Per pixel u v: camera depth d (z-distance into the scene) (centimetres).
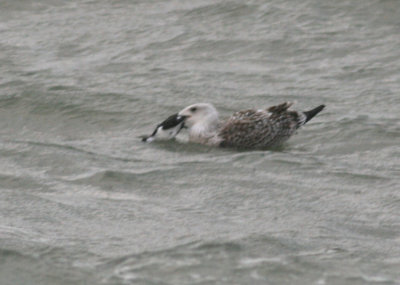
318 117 2062
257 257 1241
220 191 1539
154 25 2805
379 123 1994
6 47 2628
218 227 1353
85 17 2905
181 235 1316
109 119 2078
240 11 2875
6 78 2331
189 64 2495
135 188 1552
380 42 2609
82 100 2172
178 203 1477
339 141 1906
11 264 1220
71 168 1667
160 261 1224
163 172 1634
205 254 1246
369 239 1326
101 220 1382
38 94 2205
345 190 1557
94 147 1842
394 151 1828
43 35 2748
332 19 2788
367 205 1478
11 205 1441
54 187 1548
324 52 2552
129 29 2778
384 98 2202
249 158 1731
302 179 1611
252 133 1870
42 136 1966
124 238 1307
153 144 1883
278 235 1323
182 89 2272
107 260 1231
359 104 2164
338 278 1184
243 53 2572
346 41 2620
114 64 2486
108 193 1523
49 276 1190
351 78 2362
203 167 1672
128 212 1421
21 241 1287
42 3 3053
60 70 2417
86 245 1280
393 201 1497
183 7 2950
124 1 3056
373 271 1207
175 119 1912
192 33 2719
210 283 1164
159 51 2602
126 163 1711
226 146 1880
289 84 2322
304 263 1224
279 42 2623
